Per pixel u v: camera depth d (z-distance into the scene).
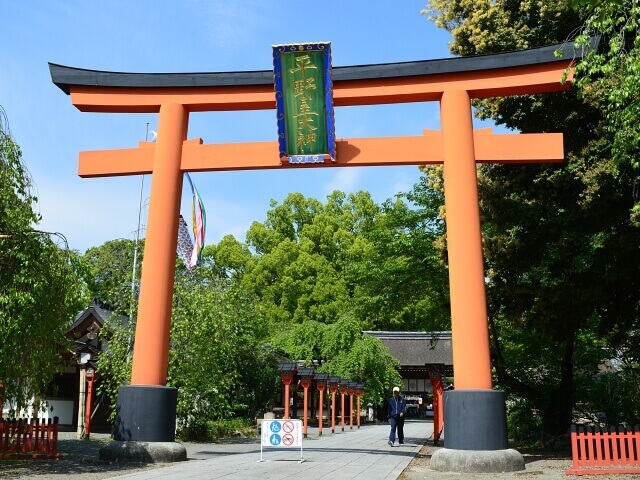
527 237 15.44
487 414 12.28
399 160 14.00
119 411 13.59
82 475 11.06
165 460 13.22
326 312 41.72
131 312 20.69
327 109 13.62
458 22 18.78
